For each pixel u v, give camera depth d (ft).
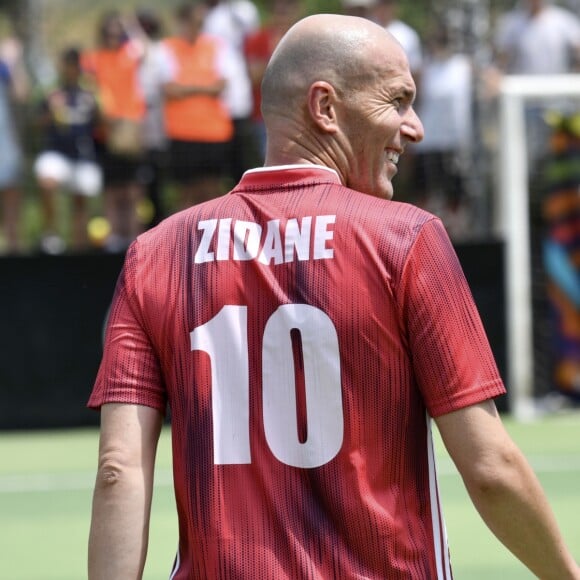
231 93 123.03
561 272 124.36
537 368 125.18
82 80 124.06
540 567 27.32
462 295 27.43
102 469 28.19
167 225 29.53
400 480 27.30
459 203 123.95
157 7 151.64
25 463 106.93
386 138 29.37
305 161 29.22
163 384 28.84
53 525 84.48
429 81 122.72
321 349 27.12
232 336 27.78
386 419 27.14
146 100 122.72
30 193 124.36
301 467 27.09
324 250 27.55
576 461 102.73
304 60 29.25
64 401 120.98
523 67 130.93
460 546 76.48
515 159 122.72
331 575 26.73
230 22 126.21
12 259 119.65
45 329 120.57
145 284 28.86
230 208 28.91
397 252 27.27
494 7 130.82
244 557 27.07
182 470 28.02
